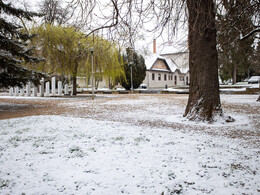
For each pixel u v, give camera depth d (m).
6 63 12.26
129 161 3.71
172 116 9.88
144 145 4.69
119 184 2.88
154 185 2.86
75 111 12.08
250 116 9.77
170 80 55.97
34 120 8.09
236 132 6.69
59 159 3.83
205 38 8.38
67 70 23.86
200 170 3.34
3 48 12.70
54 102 18.22
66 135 5.62
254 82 43.69
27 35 14.30
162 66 52.81
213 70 8.49
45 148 4.50
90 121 7.95
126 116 10.09
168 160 3.77
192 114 8.59
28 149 4.44
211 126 7.61
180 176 3.13
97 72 26.89
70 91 36.53
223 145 4.91
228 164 3.61
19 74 13.09
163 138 5.34
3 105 15.48
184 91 33.25
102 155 4.03
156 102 17.66
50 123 7.44
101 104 16.25
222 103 15.82
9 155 4.07
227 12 8.07
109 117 9.80
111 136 5.50
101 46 22.61
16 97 24.75
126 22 6.11
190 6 6.49
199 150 4.36
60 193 2.65
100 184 2.87
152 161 3.72
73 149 4.39
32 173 3.23
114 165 3.54
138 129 6.47
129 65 36.41
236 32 9.95
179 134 5.93
